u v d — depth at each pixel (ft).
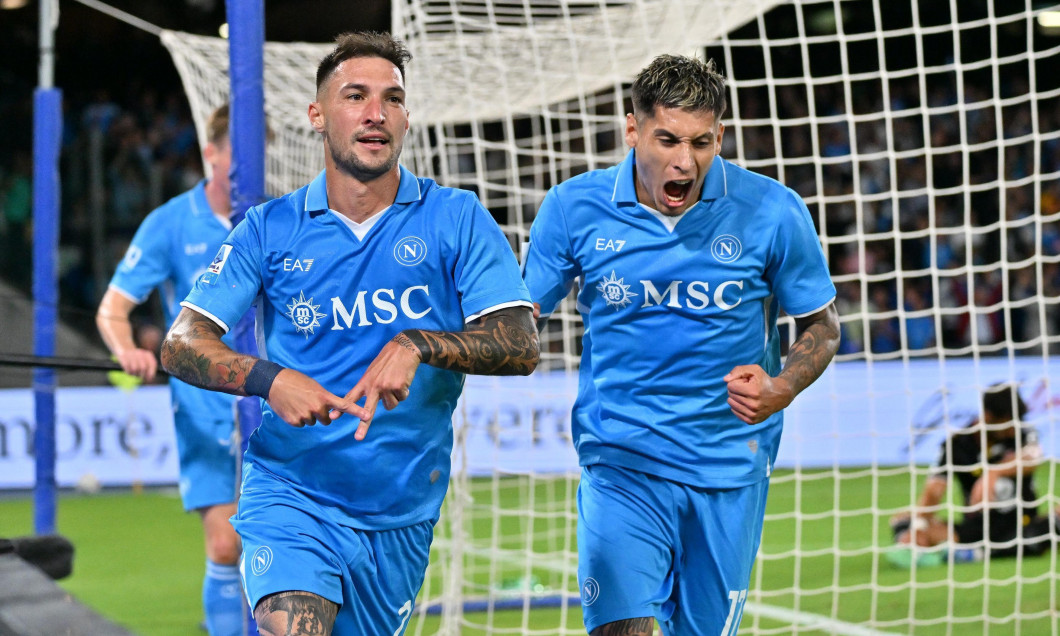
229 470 42.91
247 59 31.96
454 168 77.10
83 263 120.37
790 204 28.63
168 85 152.05
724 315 28.63
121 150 132.26
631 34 53.06
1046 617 48.98
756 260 28.48
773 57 139.95
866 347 51.65
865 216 129.49
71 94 148.25
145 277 45.96
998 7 137.90
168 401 98.02
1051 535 50.96
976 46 140.46
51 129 52.13
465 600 53.36
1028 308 117.19
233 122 32.09
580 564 29.60
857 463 97.96
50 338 49.57
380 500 24.66
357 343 24.45
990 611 50.42
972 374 95.66
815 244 28.89
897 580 57.77
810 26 139.03
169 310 48.67
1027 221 48.78
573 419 30.71
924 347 117.70
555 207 29.55
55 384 49.29
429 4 61.26
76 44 147.33
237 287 24.53
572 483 94.68
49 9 52.54
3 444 93.30
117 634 18.22
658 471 28.86
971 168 132.57
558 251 29.58
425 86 57.67
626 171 28.89
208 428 42.70
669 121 26.14
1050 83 139.23
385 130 23.49
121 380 64.34
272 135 53.88
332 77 23.76
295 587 23.31
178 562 66.59
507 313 23.90
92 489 82.79
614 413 29.30
